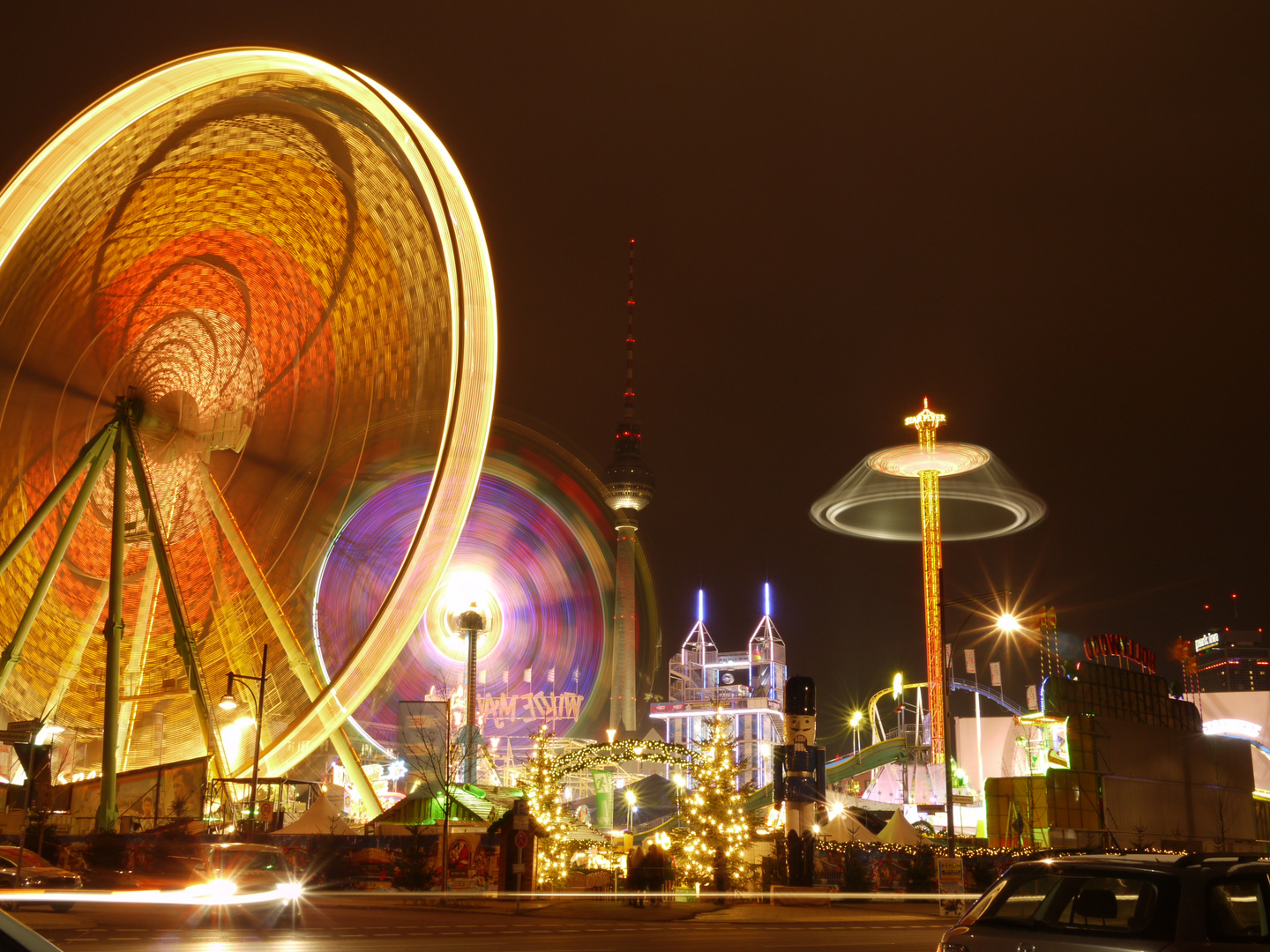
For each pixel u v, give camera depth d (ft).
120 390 186.50
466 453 173.17
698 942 83.46
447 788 165.68
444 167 175.94
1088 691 265.54
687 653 623.77
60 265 173.78
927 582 427.33
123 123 170.71
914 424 470.80
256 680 193.57
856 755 386.73
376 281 193.06
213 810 177.88
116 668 174.19
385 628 167.63
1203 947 26.27
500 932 90.53
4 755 204.74
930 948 81.15
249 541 198.90
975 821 330.95
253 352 200.75
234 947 71.26
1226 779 292.61
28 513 186.19
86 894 92.79
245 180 195.42
